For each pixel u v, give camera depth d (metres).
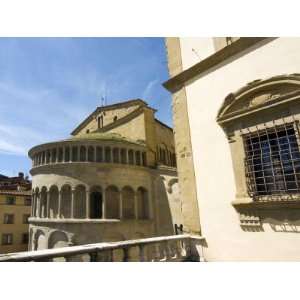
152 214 27.36
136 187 26.97
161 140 35.06
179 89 10.23
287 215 6.44
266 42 7.73
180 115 9.95
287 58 7.17
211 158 8.54
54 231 24.50
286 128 6.87
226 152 8.13
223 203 7.92
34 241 26.45
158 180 28.38
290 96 6.73
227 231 7.65
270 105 7.10
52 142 26.61
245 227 7.24
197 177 8.86
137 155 28.80
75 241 23.39
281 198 6.59
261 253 6.77
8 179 61.19
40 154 28.44
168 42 11.31
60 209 24.83
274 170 7.05
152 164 30.17
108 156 26.62
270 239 6.66
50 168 26.16
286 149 6.86
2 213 44.59
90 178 24.88
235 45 8.38
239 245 7.28
